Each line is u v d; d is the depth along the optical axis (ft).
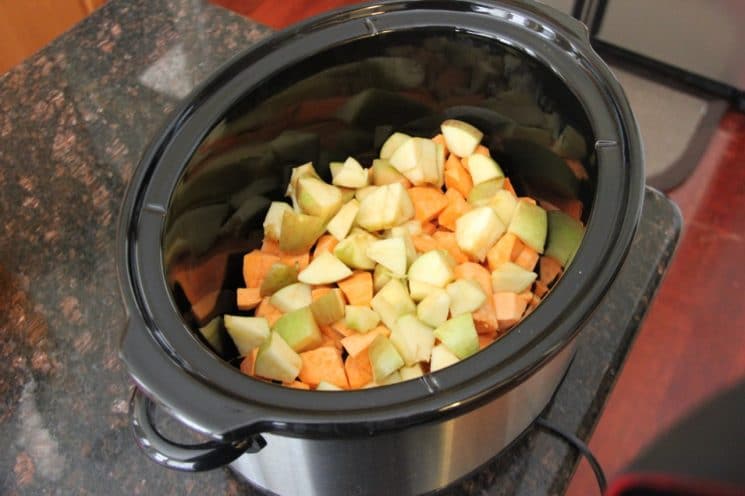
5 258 2.45
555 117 1.94
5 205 2.56
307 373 1.97
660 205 2.41
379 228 2.21
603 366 2.12
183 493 1.97
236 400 1.37
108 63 2.86
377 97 2.19
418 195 2.26
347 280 2.16
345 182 2.29
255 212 2.26
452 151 2.30
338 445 1.46
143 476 2.00
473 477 1.95
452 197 2.29
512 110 2.10
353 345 2.03
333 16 1.99
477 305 1.99
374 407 1.34
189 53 2.86
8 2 4.14
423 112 2.29
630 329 2.18
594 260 1.50
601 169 1.66
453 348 1.90
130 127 2.70
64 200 2.56
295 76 1.99
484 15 1.96
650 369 4.33
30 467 2.04
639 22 5.14
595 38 5.46
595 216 1.58
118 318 2.30
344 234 2.23
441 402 1.33
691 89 5.30
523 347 1.40
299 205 2.24
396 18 2.00
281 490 1.83
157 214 1.71
